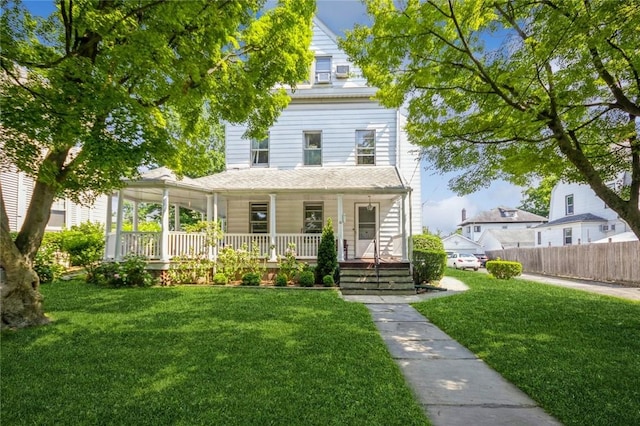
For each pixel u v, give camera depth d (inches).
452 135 276.2
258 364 162.4
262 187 463.8
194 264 430.3
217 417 116.4
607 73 223.9
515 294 377.7
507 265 568.1
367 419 115.3
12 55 181.9
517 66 228.7
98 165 211.5
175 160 304.2
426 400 133.3
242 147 572.4
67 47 208.7
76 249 494.6
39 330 218.1
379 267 439.5
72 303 299.0
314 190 455.5
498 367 165.0
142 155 213.5
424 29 236.2
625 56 205.0
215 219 465.7
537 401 131.7
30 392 134.8
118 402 126.9
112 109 199.8
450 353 189.8
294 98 569.0
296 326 230.1
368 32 263.1
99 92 191.5
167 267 420.5
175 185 421.4
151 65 209.9
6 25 190.4
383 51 255.1
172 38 228.2
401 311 301.3
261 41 283.6
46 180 220.1
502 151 281.6
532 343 198.1
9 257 224.7
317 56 572.4
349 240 542.9
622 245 559.5
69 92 190.1
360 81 565.6
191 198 522.6
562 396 132.2
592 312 281.0
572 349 187.2
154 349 183.2
